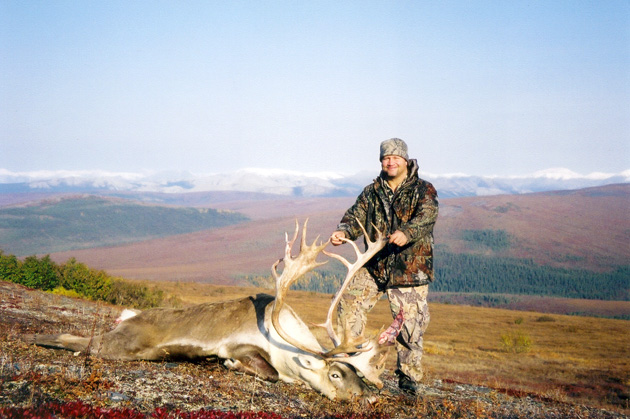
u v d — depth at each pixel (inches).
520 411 311.9
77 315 456.8
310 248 265.4
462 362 1378.0
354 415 226.4
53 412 169.0
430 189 261.1
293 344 261.1
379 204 268.4
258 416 195.6
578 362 1770.4
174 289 4771.2
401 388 268.5
